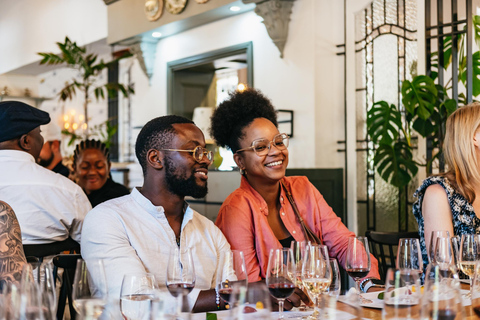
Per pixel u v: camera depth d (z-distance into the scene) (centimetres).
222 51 650
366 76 526
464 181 258
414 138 497
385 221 512
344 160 543
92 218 197
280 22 555
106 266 189
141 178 794
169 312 179
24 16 1096
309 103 541
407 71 494
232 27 639
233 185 590
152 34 729
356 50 534
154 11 695
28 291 115
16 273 176
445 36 445
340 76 547
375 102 502
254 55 609
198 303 183
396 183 452
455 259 209
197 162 204
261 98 251
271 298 180
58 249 249
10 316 117
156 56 763
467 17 416
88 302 118
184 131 204
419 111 424
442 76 446
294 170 512
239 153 246
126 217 198
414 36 487
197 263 206
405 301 117
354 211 532
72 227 276
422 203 265
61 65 1082
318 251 161
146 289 141
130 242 196
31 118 269
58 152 476
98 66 753
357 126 533
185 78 744
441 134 430
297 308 182
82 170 403
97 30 877
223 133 252
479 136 255
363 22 529
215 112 254
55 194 268
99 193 406
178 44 723
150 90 775
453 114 264
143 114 789
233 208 236
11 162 264
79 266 129
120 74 959
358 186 532
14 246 180
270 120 253
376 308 172
